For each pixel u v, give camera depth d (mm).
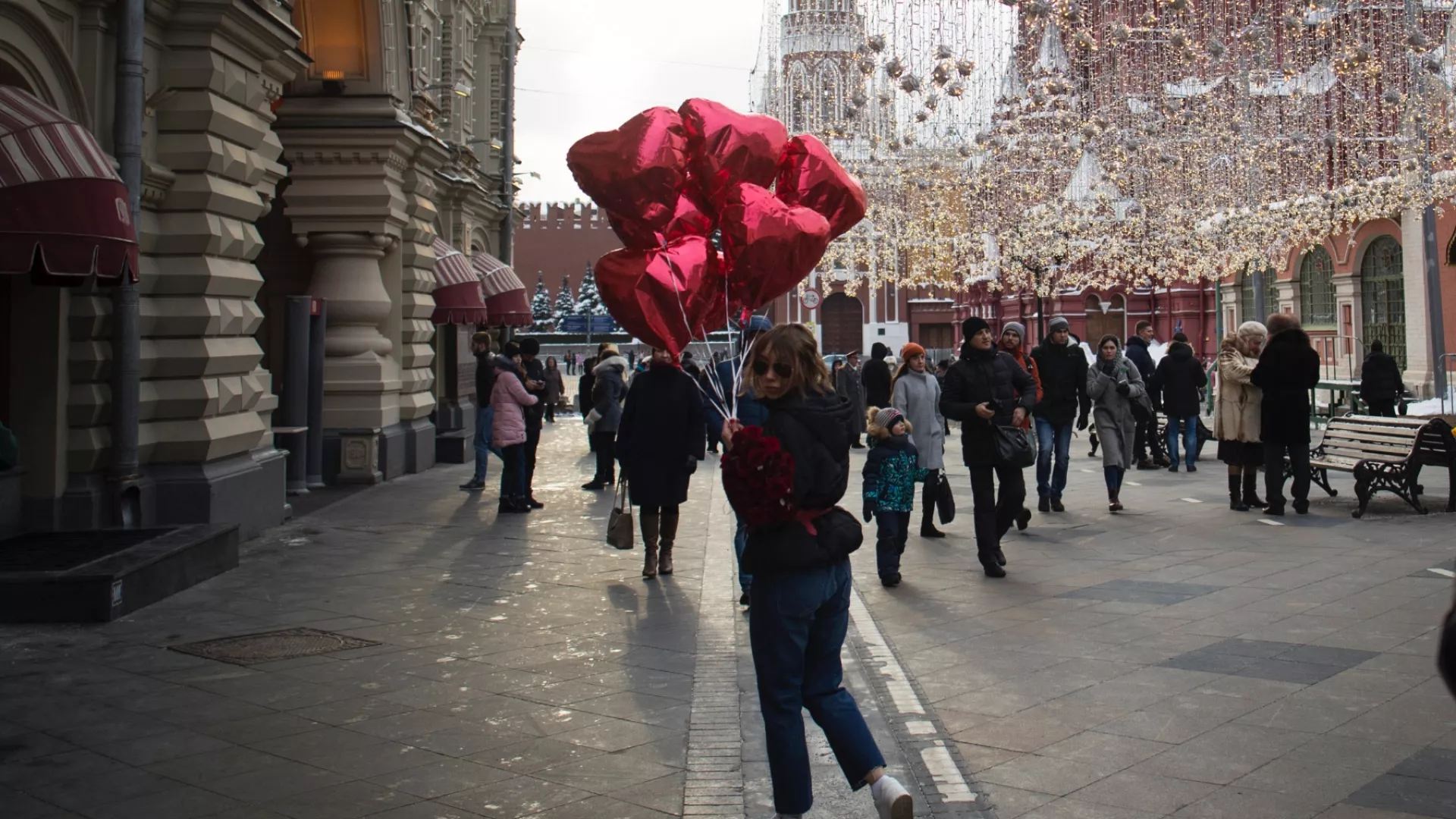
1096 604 7977
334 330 16859
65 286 8719
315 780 4707
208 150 10430
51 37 8969
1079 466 18078
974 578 9117
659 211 5137
